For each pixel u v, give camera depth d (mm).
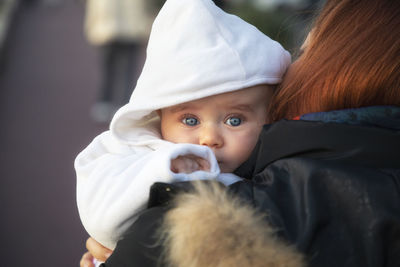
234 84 1597
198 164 1501
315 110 1467
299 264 1185
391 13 1427
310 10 1886
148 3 9430
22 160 7008
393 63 1376
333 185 1296
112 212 1495
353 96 1406
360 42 1415
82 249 5000
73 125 8469
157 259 1270
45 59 12164
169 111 1716
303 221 1272
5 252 4879
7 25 12867
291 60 1876
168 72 1618
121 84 9195
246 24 1724
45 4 18312
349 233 1261
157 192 1372
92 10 9242
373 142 1334
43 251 4930
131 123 1761
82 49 13156
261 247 1163
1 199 5891
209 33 1630
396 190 1257
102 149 1774
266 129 1457
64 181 6434
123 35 9008
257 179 1423
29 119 8625
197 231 1164
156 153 1584
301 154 1403
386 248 1236
